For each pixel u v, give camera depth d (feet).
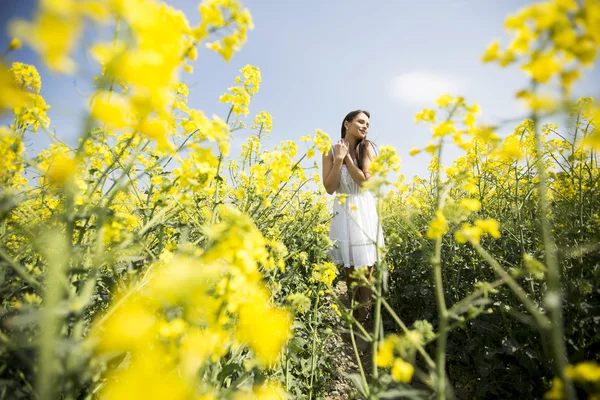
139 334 2.55
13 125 4.71
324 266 6.34
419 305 11.34
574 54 2.09
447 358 8.36
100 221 3.59
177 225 5.05
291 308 5.28
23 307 3.29
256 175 6.53
